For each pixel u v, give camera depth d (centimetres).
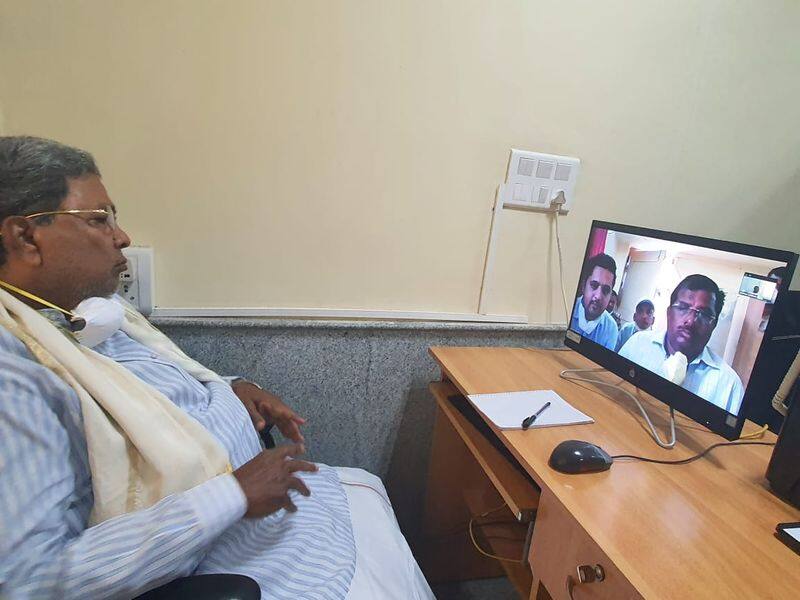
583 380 112
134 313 93
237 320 119
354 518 96
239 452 83
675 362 87
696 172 140
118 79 99
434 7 109
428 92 114
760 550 60
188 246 112
